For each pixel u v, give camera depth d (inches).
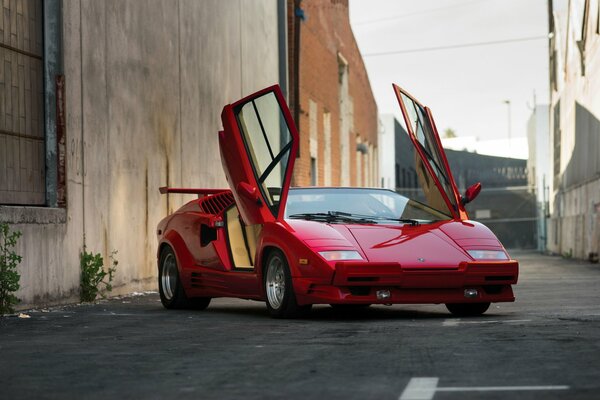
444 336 250.8
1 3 381.4
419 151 343.9
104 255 459.2
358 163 1492.4
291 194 351.3
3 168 378.6
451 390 164.6
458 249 316.5
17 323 320.2
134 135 506.0
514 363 195.8
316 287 307.4
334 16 1240.2
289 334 266.4
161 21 554.9
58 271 405.4
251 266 358.6
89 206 441.7
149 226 526.9
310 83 1059.3
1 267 351.6
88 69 445.7
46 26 414.3
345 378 181.0
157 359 215.6
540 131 2068.2
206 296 369.1
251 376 186.2
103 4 466.6
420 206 355.3
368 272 301.6
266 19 874.8
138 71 514.3
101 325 309.4
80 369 202.1
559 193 1598.2
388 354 215.2
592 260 1111.6
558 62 1601.9
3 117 380.5
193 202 394.3
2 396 169.5
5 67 382.9
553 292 477.7
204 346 240.1
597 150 1091.9
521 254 1718.8
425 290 309.6
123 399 163.8
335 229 321.7
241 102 342.3
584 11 1182.3
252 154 338.0
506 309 356.5
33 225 384.2
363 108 1562.5
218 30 687.1
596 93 1099.3
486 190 2097.7
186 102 600.7
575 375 178.2
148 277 523.8
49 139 412.8
